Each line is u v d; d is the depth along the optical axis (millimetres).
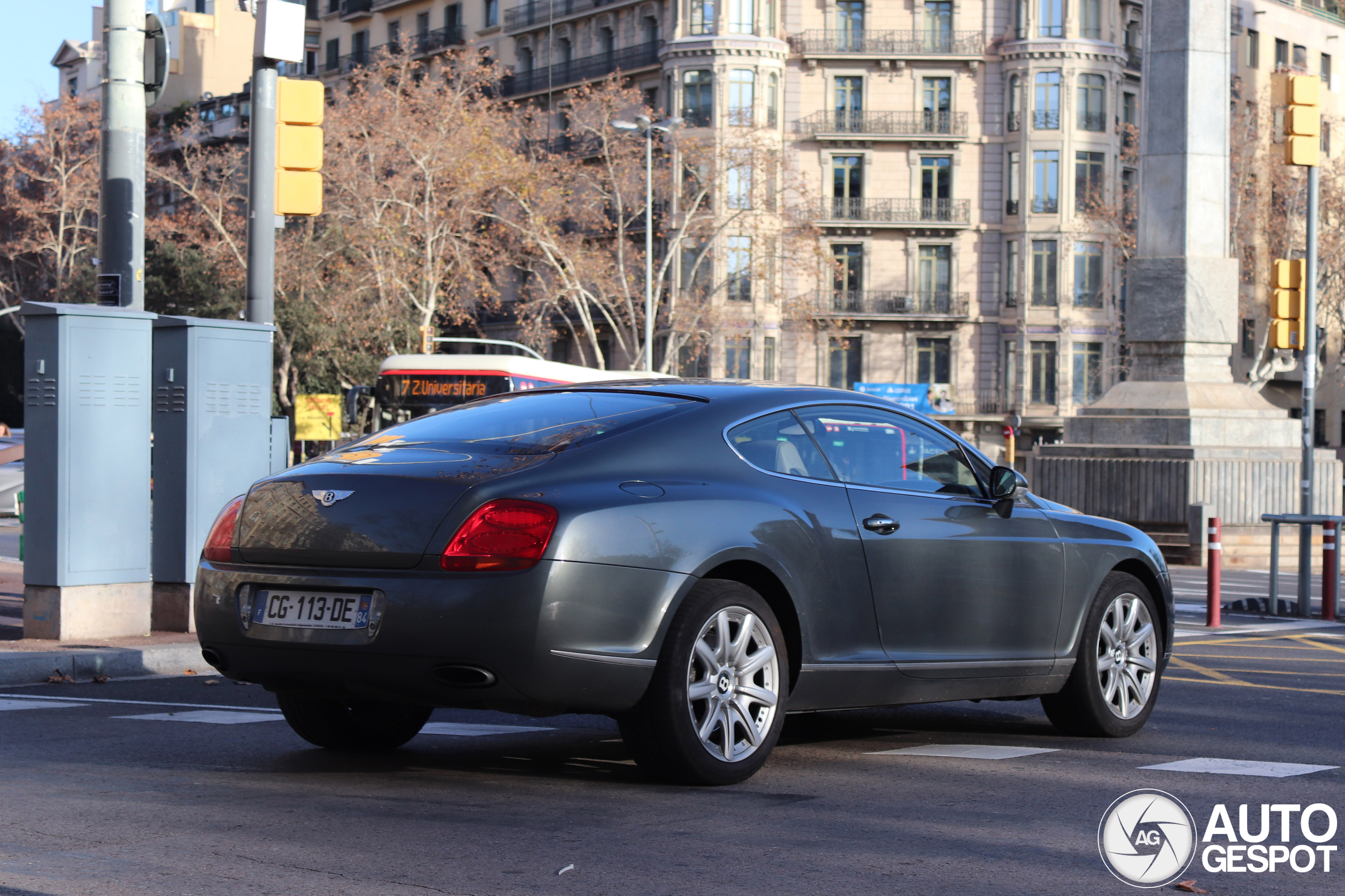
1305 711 8180
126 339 10000
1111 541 7250
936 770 6102
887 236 64438
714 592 5531
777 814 5133
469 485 5312
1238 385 24672
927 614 6359
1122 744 6941
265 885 4102
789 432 6148
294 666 5438
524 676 5129
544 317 51656
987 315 64188
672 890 4121
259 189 12555
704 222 51188
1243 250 59719
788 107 64250
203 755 6289
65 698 8164
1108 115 63656
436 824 4906
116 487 9961
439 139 48562
